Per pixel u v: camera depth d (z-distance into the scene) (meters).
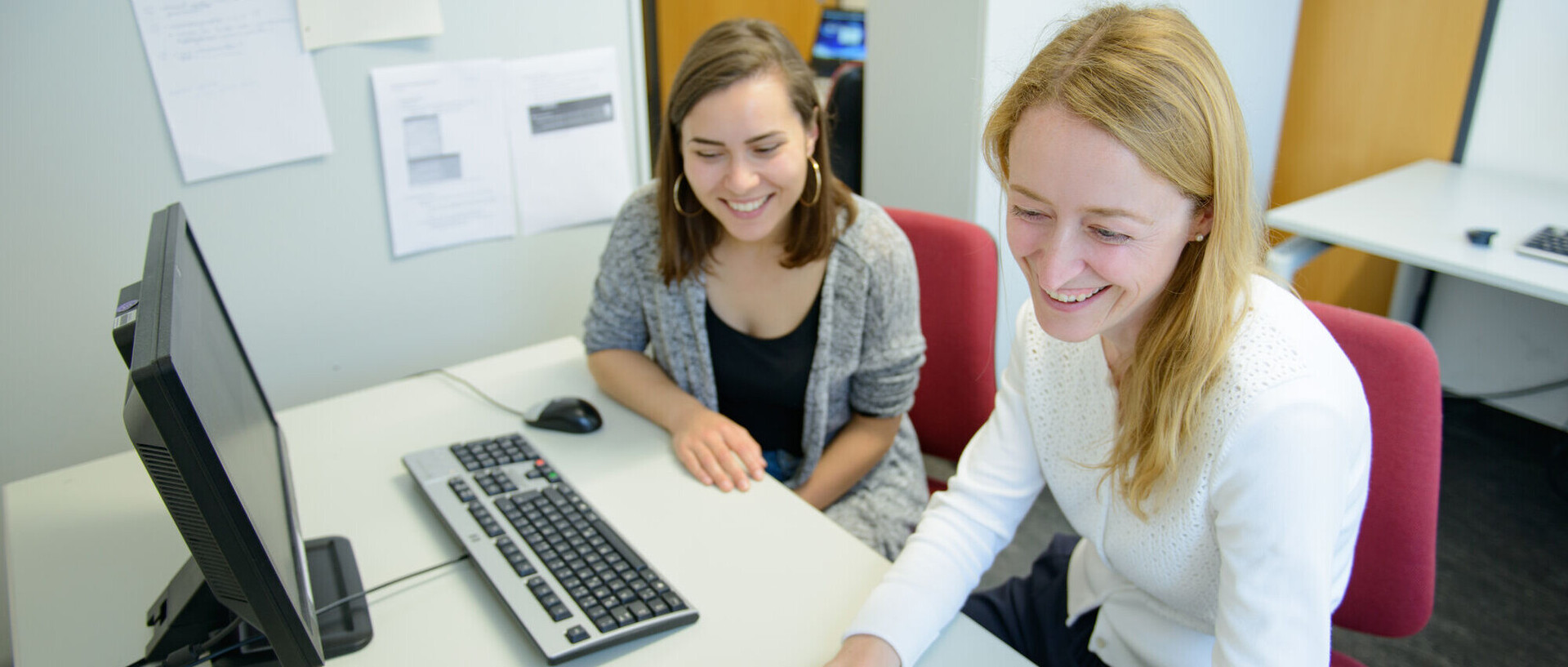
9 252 1.30
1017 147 0.71
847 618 0.90
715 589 0.94
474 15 1.53
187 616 0.86
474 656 0.86
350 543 1.01
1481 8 2.26
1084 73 0.67
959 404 1.42
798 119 1.18
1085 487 0.96
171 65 1.33
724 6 3.17
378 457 1.19
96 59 1.28
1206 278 0.73
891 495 1.33
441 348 1.71
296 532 0.89
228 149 1.40
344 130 1.48
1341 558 0.84
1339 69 2.55
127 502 1.13
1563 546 2.04
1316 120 2.64
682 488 1.11
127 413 0.65
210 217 1.42
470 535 0.99
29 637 0.90
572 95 1.67
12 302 1.32
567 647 0.83
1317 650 0.74
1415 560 0.98
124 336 0.71
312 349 1.58
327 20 1.41
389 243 1.58
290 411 1.32
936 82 2.01
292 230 1.49
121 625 0.91
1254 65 2.48
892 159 2.19
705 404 1.38
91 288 1.37
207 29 1.34
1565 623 1.82
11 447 1.38
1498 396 2.52
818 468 1.33
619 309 1.40
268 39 1.38
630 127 1.76
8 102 1.24
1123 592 1.00
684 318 1.34
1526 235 1.88
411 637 0.88
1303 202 2.14
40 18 1.23
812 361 1.32
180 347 0.64
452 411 1.31
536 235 1.73
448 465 1.12
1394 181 2.29
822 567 0.97
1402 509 0.98
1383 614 1.02
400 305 1.63
